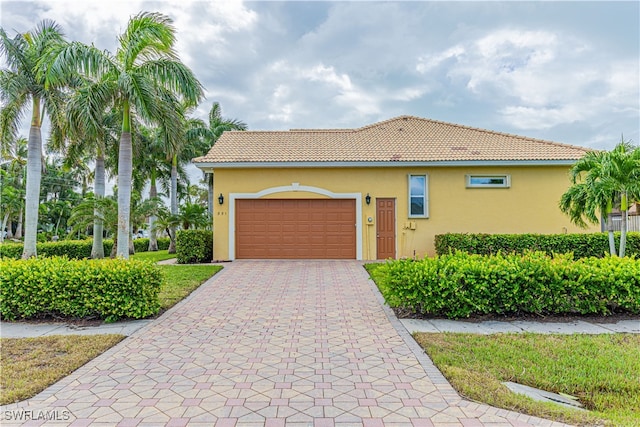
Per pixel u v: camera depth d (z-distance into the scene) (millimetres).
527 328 5953
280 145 15703
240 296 8312
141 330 5918
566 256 7102
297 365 4480
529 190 14227
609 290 6383
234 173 14391
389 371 4297
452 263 6684
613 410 3447
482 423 3199
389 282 6852
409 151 14711
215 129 24984
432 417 3299
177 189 26766
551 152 14344
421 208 14438
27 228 14695
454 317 6449
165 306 7332
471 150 14656
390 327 6027
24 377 4133
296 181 14352
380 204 14383
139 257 18250
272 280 10148
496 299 6453
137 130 19750
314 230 14336
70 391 3838
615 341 5219
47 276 6469
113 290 6391
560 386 3924
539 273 6480
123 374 4250
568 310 6527
